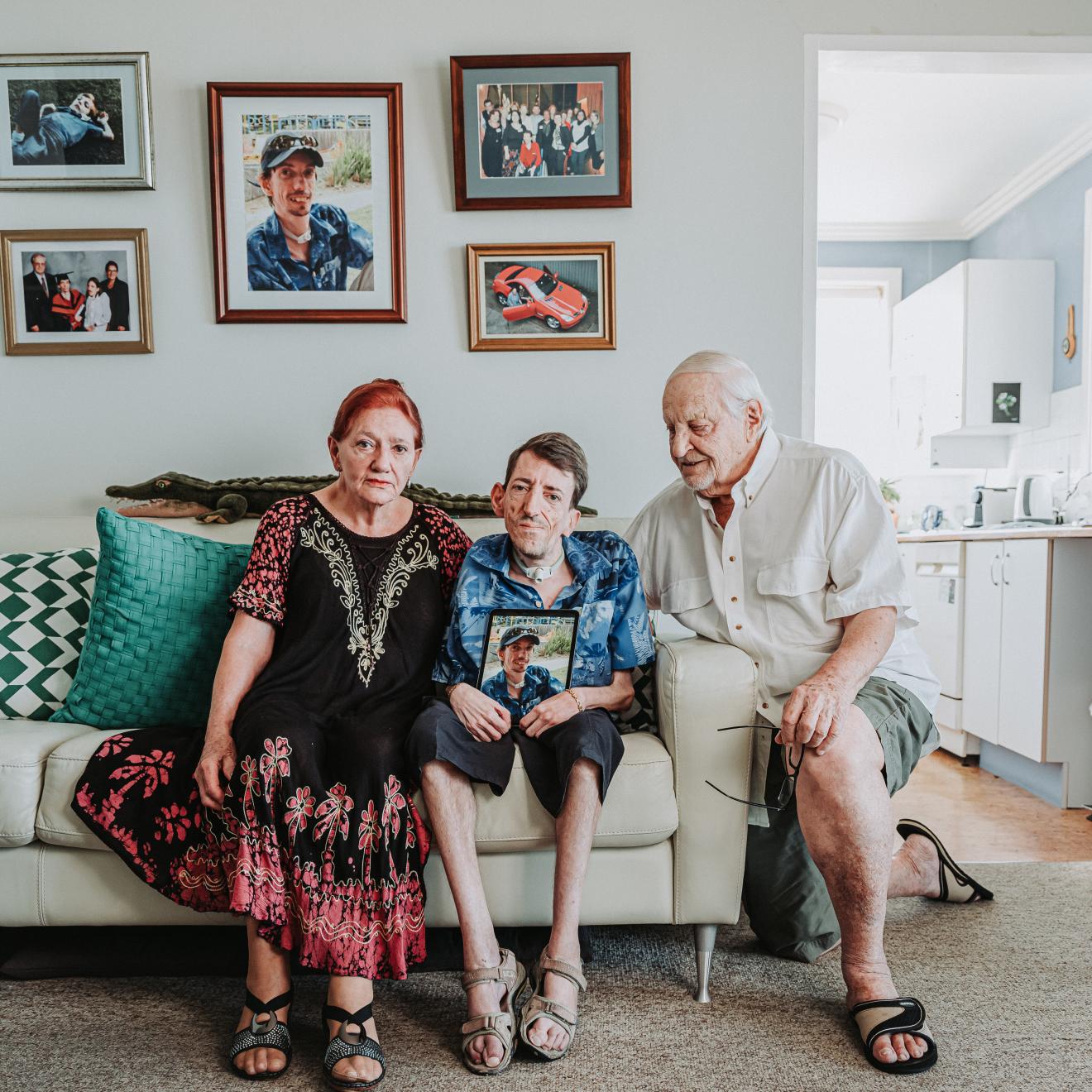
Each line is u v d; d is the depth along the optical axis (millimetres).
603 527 2059
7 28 2371
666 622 2346
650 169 2414
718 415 1608
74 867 1469
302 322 2385
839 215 4641
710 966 1489
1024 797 2881
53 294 2387
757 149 2418
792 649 1610
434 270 2408
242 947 1621
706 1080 1246
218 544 1791
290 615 1559
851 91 3320
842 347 4930
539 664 1520
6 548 2121
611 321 2408
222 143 2350
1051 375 4047
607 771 1385
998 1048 1323
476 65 2346
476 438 2428
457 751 1385
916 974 1579
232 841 1378
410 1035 1382
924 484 4828
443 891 1454
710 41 2406
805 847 1610
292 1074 1272
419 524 1657
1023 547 2875
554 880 1373
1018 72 2547
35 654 1781
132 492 2236
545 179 2379
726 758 1466
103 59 2348
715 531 1724
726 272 2428
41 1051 1342
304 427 2416
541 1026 1290
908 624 1646
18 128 2369
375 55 2387
